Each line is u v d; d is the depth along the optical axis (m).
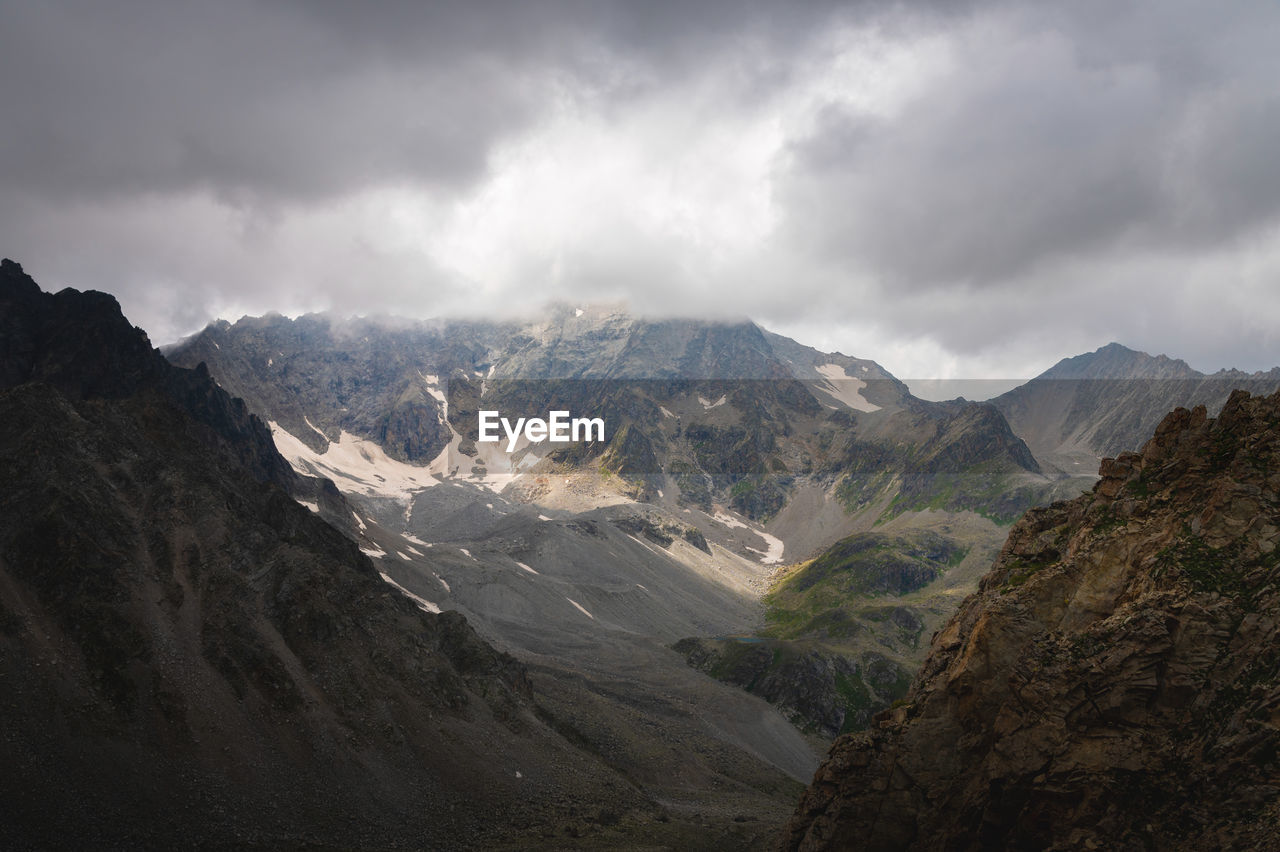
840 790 122.31
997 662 111.25
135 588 181.00
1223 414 110.81
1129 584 105.00
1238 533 98.44
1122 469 118.12
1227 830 82.00
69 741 147.38
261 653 184.50
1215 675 91.31
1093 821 93.00
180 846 141.25
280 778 163.50
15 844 129.62
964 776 111.62
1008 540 135.25
